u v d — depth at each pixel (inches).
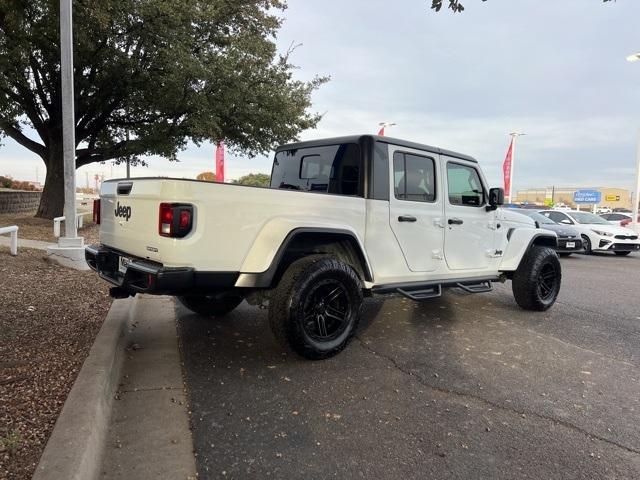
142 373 163.8
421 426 132.6
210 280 148.6
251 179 696.4
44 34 481.4
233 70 586.9
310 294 167.2
